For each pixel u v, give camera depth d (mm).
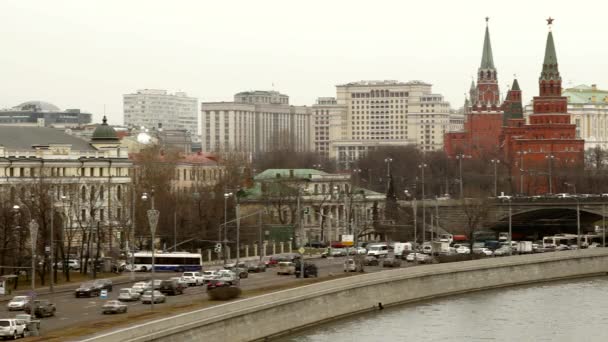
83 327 191375
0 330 179875
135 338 171125
